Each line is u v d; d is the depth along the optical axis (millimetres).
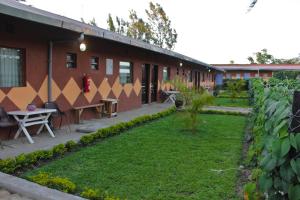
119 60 11344
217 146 6164
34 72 7137
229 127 8500
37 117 6641
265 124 2635
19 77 6832
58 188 3633
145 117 9148
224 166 4836
